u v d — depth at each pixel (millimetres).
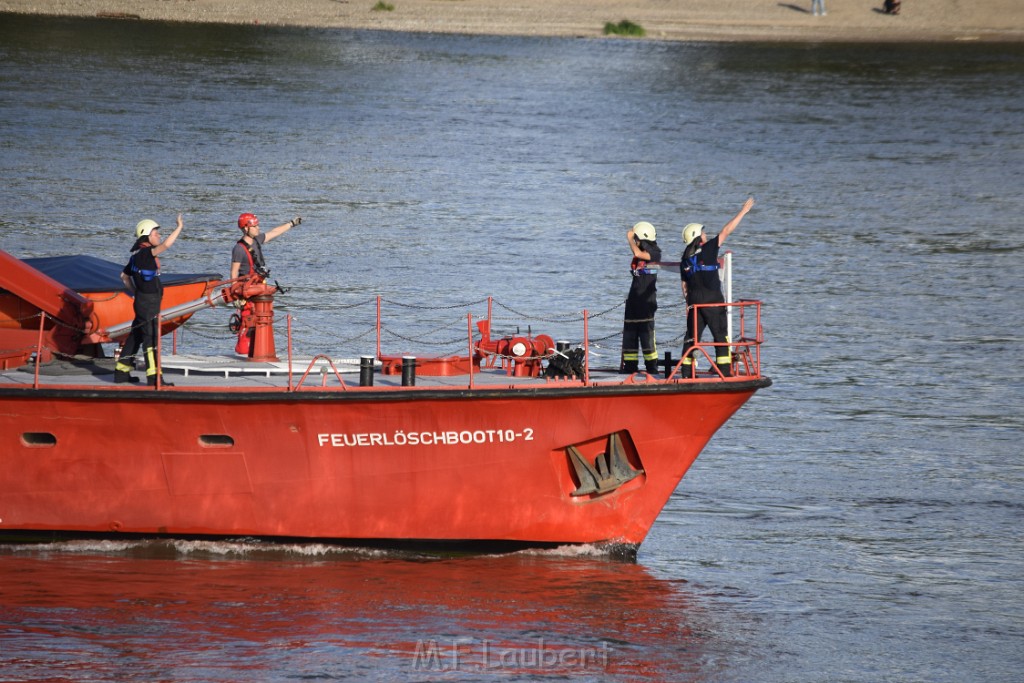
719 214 143375
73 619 49406
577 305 102062
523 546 56719
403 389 53375
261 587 52969
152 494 55156
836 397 83062
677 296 109562
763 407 80750
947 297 109875
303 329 91938
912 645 50062
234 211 134625
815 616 52406
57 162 157125
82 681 44656
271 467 54750
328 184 152750
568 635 49844
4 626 48594
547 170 169000
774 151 192125
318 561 55719
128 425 54000
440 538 56125
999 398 83312
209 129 189500
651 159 181250
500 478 55344
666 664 47906
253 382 55844
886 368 89438
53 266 66188
